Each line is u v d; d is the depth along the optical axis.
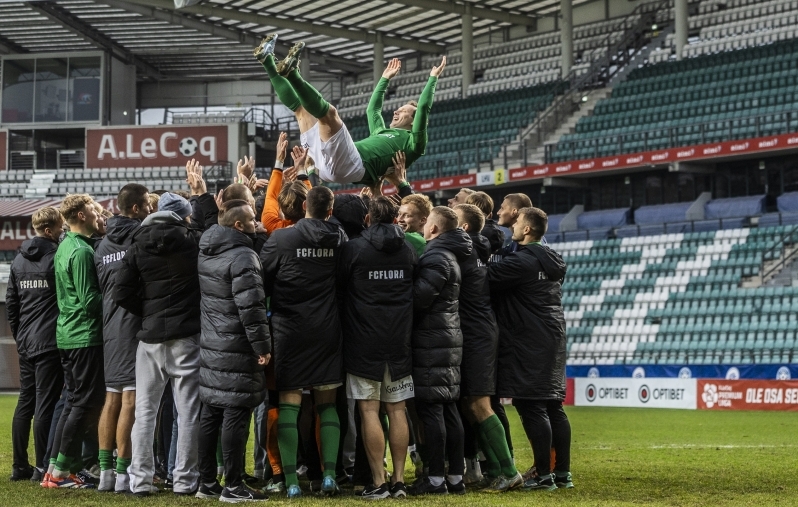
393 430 6.29
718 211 25.25
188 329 6.28
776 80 26.47
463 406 6.81
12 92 35.06
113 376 6.40
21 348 7.23
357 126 35.69
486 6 32.84
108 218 6.83
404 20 33.06
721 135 25.56
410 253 6.38
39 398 7.13
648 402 19.72
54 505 5.75
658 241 25.44
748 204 24.78
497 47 35.12
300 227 6.20
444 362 6.34
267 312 6.65
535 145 30.05
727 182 25.88
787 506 5.88
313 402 6.66
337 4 30.66
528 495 6.32
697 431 12.82
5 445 10.17
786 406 17.72
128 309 6.28
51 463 6.79
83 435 6.82
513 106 31.64
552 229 28.02
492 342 6.64
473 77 33.94
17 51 35.81
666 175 26.89
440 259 6.32
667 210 26.12
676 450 10.02
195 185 7.18
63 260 6.63
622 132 28.12
